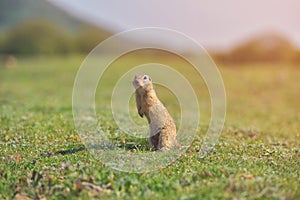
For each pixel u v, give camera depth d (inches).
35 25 2213.3
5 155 347.6
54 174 296.0
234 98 917.8
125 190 273.1
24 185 290.7
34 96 832.9
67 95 854.5
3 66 1462.8
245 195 255.6
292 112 772.6
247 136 465.1
